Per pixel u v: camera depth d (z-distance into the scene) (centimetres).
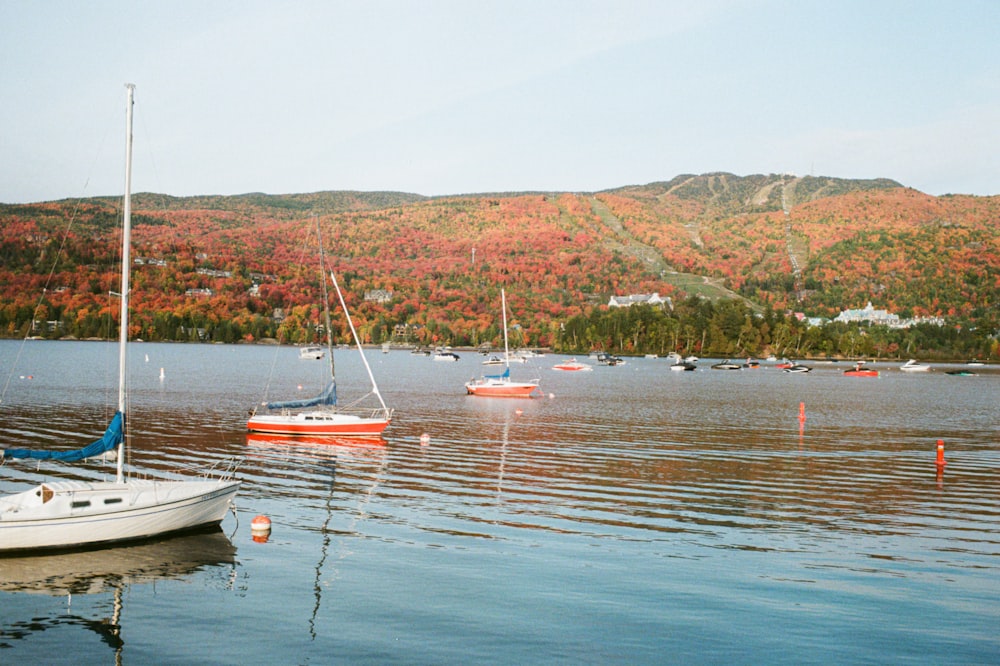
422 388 11712
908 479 4609
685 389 12688
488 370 18300
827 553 3077
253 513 3534
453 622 2356
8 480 3978
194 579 2677
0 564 2764
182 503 3080
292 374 15025
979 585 2730
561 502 3859
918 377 18788
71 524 2845
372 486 4153
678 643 2238
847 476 4681
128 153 3134
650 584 2689
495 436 6181
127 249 3166
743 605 2517
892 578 2792
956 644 2261
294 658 2123
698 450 5634
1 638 2223
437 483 4256
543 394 11019
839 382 15988
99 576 2688
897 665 2133
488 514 3588
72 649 2166
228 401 8619
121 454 3178
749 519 3591
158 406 7944
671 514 3659
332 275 6319
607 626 2344
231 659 2117
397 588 2622
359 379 13938
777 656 2169
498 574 2764
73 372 13475
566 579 2723
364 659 2122
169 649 2177
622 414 8219
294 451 5225
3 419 6462
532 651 2175
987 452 5734
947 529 3462
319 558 2911
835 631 2334
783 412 8794
